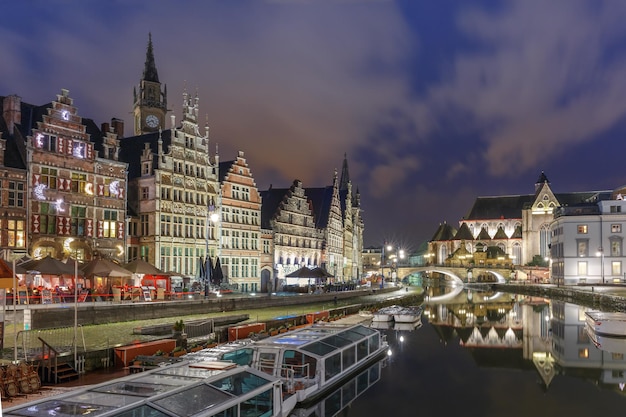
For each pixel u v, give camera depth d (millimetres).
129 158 63812
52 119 50188
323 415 27141
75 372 24984
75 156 51812
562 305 84500
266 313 51781
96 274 40844
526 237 178750
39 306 35500
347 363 32406
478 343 48625
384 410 27969
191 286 58938
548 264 156000
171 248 61375
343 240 121125
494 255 186625
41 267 37594
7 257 45500
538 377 35188
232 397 18922
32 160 48125
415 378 34719
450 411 27891
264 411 20906
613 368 37844
